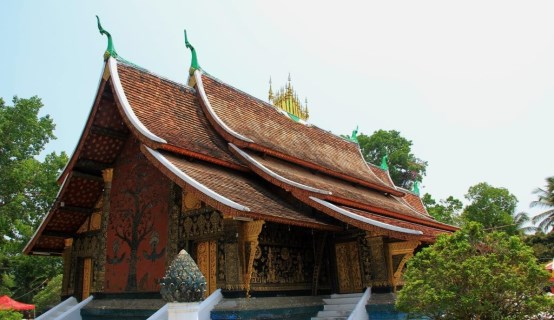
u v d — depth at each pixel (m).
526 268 7.18
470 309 6.99
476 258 7.20
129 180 13.03
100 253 12.95
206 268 10.57
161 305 10.66
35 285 34.03
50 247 15.36
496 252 7.62
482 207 42.88
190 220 11.07
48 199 24.08
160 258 11.36
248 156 12.45
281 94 20.61
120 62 12.69
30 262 31.80
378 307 10.98
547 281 7.24
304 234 12.57
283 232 11.77
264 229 11.16
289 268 11.60
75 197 13.85
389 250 11.69
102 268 12.78
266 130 15.77
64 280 14.64
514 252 7.43
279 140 15.73
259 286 10.44
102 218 13.28
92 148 12.96
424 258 7.91
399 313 10.73
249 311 9.46
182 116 13.16
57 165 24.86
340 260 12.87
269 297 10.62
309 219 11.02
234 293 9.59
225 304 9.47
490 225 41.25
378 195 18.62
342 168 17.94
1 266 31.05
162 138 11.02
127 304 11.52
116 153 13.52
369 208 12.88
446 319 7.39
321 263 12.69
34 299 30.70
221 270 9.97
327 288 12.71
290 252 11.83
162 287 6.07
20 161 24.20
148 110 12.24
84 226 14.60
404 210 18.17
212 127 13.74
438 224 15.64
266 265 10.86
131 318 11.20
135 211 12.51
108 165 13.61
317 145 18.50
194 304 5.96
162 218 11.73
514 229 40.78
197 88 14.64
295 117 18.88
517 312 7.07
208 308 9.36
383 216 13.14
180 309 5.88
